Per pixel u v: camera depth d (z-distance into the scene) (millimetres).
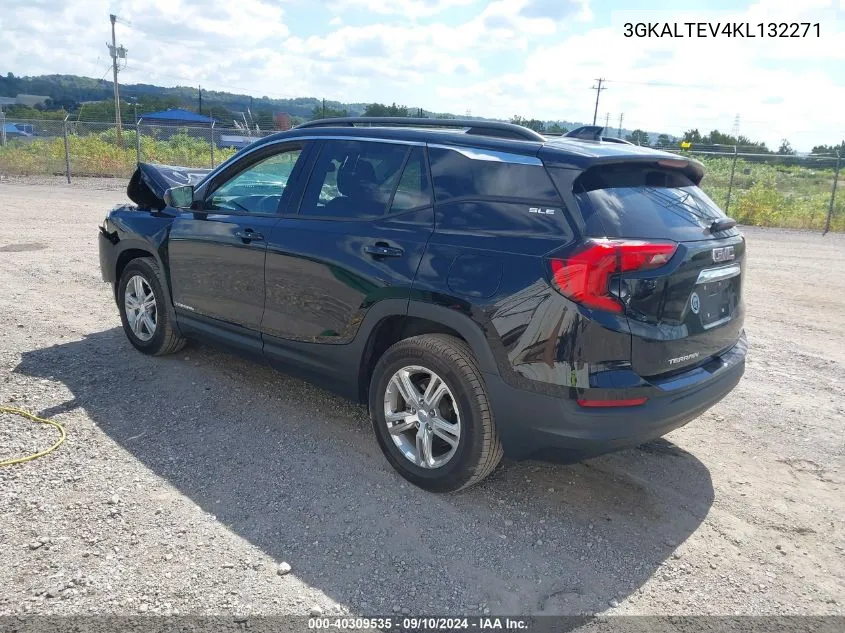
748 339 6734
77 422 4203
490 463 3352
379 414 3689
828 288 9414
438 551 3082
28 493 3389
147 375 4992
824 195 21750
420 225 3523
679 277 3072
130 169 25125
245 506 3369
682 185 3564
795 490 3785
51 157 25000
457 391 3305
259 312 4289
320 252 3850
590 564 3047
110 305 6918
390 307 3527
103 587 2738
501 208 3262
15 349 5449
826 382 5508
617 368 2957
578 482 3750
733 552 3188
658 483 3793
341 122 4246
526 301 3031
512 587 2867
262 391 4797
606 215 3037
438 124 3832
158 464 3740
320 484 3602
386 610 2695
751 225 18391
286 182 4266
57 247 10141
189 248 4727
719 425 4621
